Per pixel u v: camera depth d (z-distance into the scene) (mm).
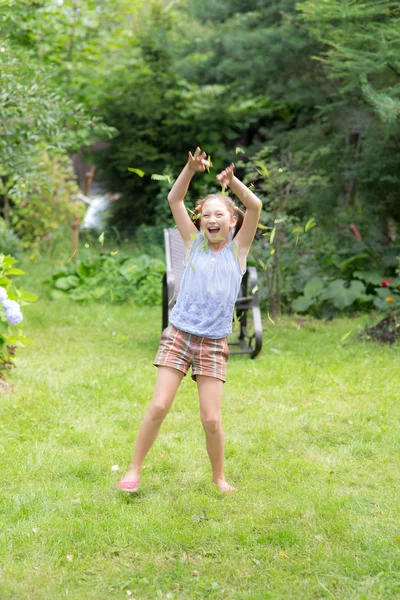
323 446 4570
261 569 3031
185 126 16609
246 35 12578
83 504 3637
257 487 3873
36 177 8758
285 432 4781
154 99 16016
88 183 19078
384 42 8164
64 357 7102
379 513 3557
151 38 16453
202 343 3660
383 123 10062
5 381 5895
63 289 10750
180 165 16422
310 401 5582
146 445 3729
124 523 3414
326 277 10227
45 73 9320
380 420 5066
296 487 3852
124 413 5191
